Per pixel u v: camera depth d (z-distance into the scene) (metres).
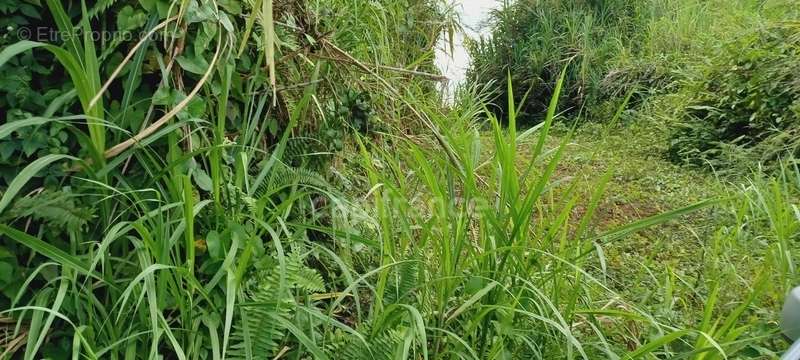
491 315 2.07
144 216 1.81
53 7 1.71
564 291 2.40
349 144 3.16
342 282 2.68
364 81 3.22
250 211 2.08
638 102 8.48
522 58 10.96
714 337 2.00
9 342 1.85
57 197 1.72
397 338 1.87
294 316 2.00
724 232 3.48
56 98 1.78
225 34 2.23
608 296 2.76
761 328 2.35
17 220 1.88
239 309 1.96
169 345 1.92
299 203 2.56
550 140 7.68
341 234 2.24
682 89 7.09
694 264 3.53
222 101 2.01
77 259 1.63
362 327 2.09
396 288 2.20
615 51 10.09
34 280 1.90
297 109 2.31
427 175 2.21
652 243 4.00
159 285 1.73
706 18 9.31
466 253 2.15
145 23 1.98
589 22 10.25
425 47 5.29
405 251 2.47
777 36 5.77
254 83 2.42
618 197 5.07
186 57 2.09
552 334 2.12
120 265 1.88
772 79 5.56
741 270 2.98
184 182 1.74
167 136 2.06
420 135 3.67
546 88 10.75
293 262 2.04
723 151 5.46
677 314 2.53
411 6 5.13
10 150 1.84
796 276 2.57
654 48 9.29
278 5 2.58
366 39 3.67
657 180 5.60
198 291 1.89
